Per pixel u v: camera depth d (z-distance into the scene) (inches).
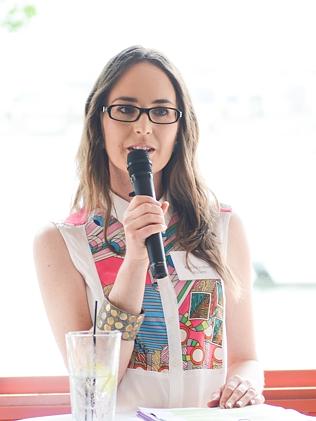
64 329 124.5
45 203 159.6
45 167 159.8
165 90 123.2
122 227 127.6
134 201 105.7
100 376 87.2
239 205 164.2
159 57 125.2
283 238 167.3
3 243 160.7
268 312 166.4
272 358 163.3
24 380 152.6
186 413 101.4
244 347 131.7
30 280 161.6
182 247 126.4
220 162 163.2
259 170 165.8
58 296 125.3
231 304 131.6
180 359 119.4
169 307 121.0
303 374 159.6
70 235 127.1
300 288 167.5
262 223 166.6
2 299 160.9
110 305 110.2
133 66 123.4
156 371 118.7
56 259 126.3
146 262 108.5
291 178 167.2
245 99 165.0
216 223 132.6
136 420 101.9
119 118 121.8
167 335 119.9
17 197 160.1
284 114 166.7
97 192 129.3
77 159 133.5
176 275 124.0
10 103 160.7
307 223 167.8
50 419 106.3
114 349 88.1
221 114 163.5
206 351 122.0
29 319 161.2
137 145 120.3
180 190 130.3
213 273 126.6
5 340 159.5
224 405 109.6
